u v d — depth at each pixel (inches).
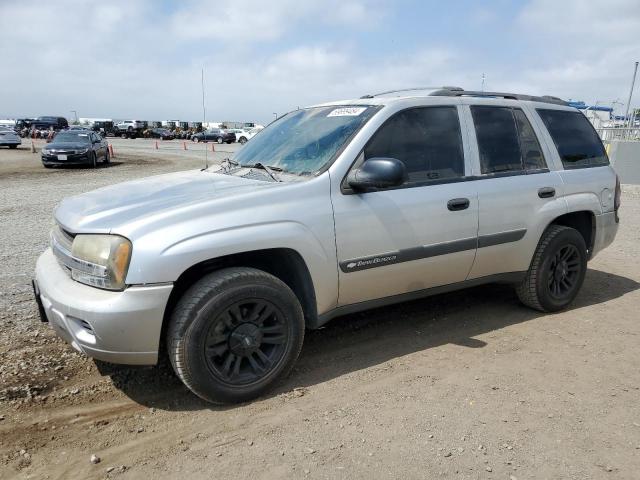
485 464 105.3
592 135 204.5
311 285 135.4
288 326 131.5
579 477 102.0
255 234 123.4
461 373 143.5
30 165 863.7
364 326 176.7
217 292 119.5
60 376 139.7
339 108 162.6
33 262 250.7
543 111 187.6
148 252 113.7
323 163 140.9
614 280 236.2
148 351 118.3
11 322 174.6
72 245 122.6
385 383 137.6
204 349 119.7
